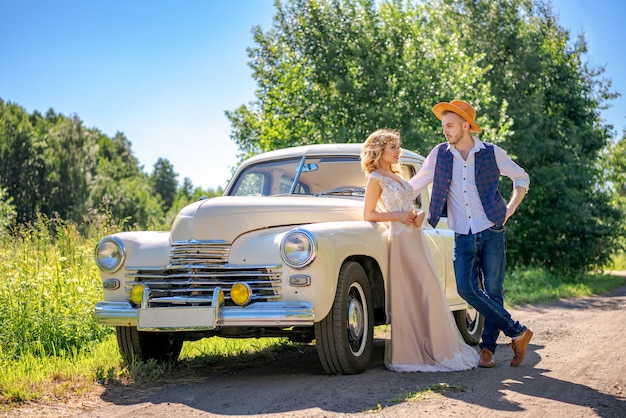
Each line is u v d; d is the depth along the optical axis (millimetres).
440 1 25203
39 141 58688
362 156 5461
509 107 22875
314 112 18422
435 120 18359
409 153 6477
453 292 6559
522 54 23828
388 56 18781
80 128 60562
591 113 25094
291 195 5922
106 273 5219
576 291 15852
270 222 5020
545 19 25469
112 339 6676
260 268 4789
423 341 5250
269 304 4660
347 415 3771
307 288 4672
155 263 5078
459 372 5102
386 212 5340
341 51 19078
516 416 3693
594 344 6543
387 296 5363
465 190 5168
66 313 6727
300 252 4652
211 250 4902
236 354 6199
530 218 23422
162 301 4922
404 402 4043
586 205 22656
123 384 4859
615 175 29141
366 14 19312
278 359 5980
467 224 5148
